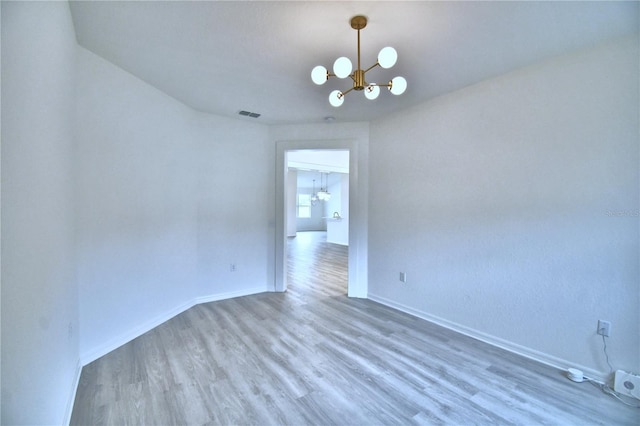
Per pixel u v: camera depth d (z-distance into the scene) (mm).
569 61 2332
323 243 10758
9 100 1083
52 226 1481
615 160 2127
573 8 1811
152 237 3092
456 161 3109
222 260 4102
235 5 1816
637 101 2039
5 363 1067
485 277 2873
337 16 1922
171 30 2084
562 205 2379
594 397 2023
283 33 2121
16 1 1120
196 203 3830
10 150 1087
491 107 2814
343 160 9641
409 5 1809
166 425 1729
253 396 2012
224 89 3129
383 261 3979
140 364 2395
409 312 3629
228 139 4094
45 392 1346
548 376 2275
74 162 2191
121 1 1780
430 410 1891
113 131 2592
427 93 3182
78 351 2244
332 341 2863
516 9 1829
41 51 1338
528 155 2562
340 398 2002
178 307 3525
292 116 4000
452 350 2697
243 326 3197
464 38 2156
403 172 3695
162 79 2887
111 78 2562
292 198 13398
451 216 3166
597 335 2213
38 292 1271
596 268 2219
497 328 2785
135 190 2855
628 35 2064
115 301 2652
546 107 2455
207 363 2430
